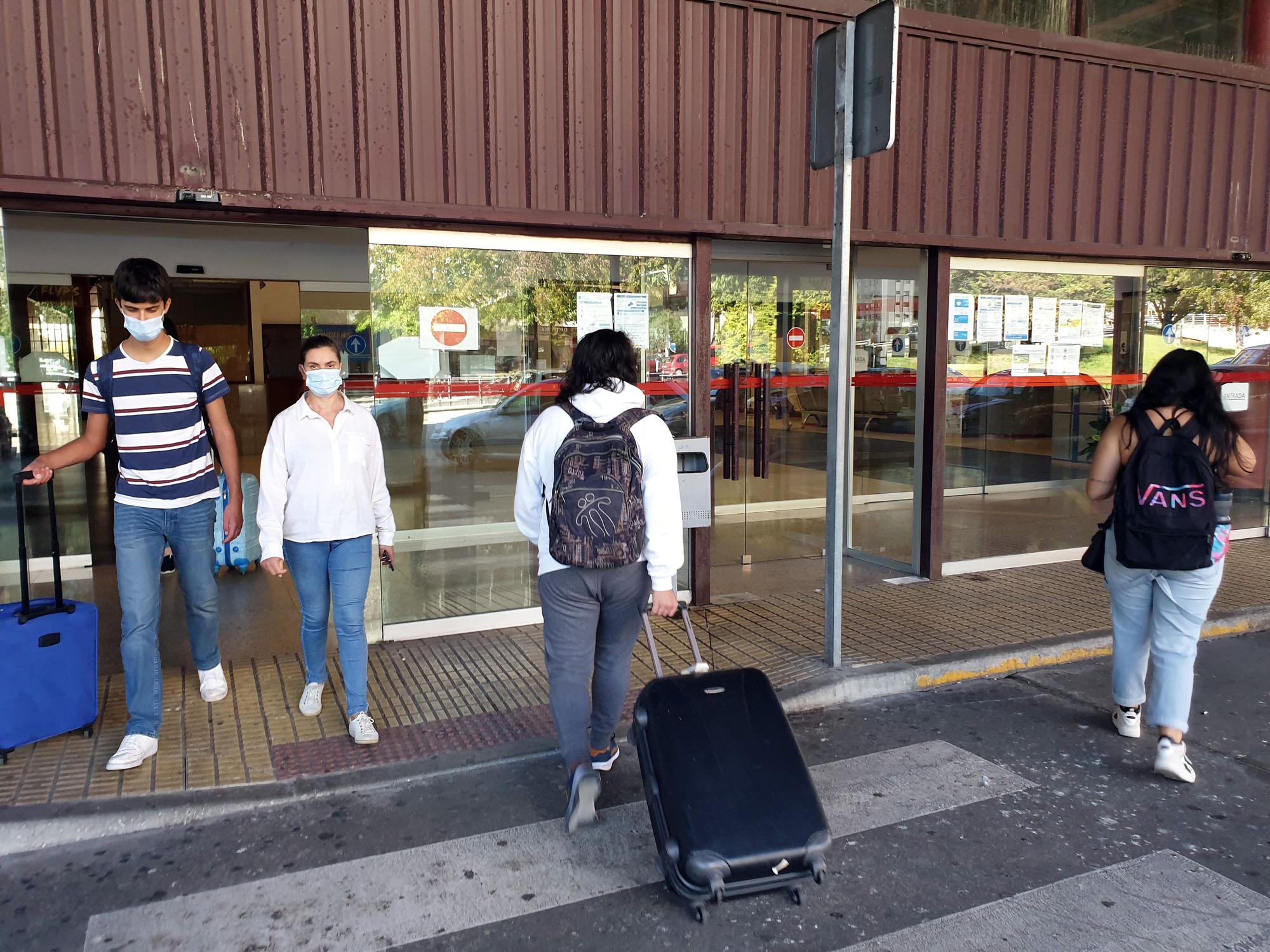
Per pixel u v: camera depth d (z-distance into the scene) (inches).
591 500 120.0
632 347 131.0
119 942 105.5
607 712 140.0
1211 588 147.6
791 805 110.0
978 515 313.0
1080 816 136.8
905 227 240.5
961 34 239.3
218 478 161.5
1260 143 288.4
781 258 283.1
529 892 116.4
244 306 410.3
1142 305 296.0
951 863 123.9
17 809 130.4
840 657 190.4
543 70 198.8
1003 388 283.7
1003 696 185.3
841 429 183.9
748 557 293.6
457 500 215.6
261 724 161.9
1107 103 261.0
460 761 150.1
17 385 238.5
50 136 162.4
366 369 206.2
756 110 220.2
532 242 209.0
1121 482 150.6
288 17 177.3
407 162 188.7
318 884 118.0
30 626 144.3
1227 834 132.0
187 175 172.4
